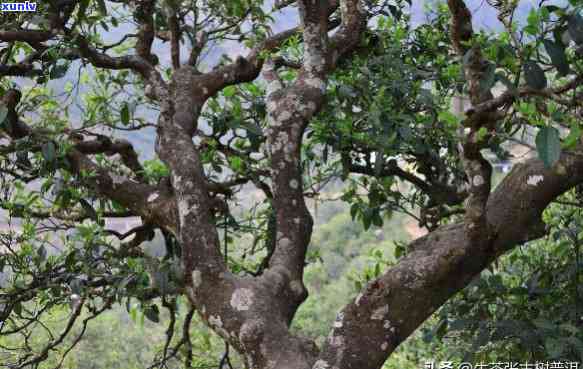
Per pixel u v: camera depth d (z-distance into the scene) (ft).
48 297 10.75
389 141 11.09
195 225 8.82
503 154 12.36
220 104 12.86
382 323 7.77
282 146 9.67
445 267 7.80
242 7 13.12
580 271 10.92
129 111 10.87
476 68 7.38
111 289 9.90
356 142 11.71
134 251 10.25
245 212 14.88
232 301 8.31
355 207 12.80
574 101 6.54
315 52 10.20
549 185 7.88
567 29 6.47
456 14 7.62
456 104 12.31
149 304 9.30
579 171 7.86
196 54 12.60
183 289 8.88
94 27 11.87
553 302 10.53
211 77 11.39
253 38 13.60
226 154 12.14
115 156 13.47
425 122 11.80
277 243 9.30
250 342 8.07
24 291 10.67
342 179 11.95
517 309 10.54
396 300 7.79
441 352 16.40
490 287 10.40
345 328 7.81
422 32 13.30
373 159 12.84
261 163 12.54
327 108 11.78
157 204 9.67
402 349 21.68
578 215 12.42
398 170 12.35
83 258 10.13
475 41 7.47
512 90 6.54
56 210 11.39
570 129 6.45
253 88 11.91
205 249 8.68
